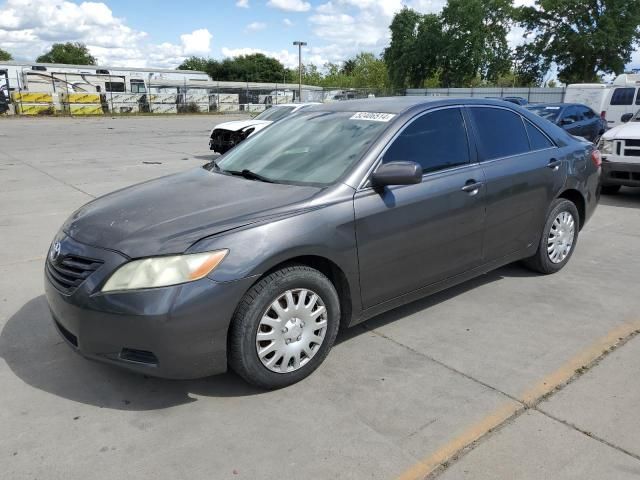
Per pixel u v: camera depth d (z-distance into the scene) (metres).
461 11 47.94
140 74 58.06
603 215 7.82
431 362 3.53
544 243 4.91
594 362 3.50
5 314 4.29
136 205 3.42
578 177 5.09
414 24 52.22
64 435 2.81
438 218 3.83
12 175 11.33
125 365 2.89
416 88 50.50
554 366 3.46
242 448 2.71
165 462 2.61
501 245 4.46
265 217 3.10
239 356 3.02
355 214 3.37
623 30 40.97
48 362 3.55
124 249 2.91
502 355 3.61
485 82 51.19
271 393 3.19
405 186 3.67
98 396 3.16
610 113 19.28
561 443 2.71
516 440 2.74
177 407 3.05
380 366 3.48
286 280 3.08
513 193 4.41
